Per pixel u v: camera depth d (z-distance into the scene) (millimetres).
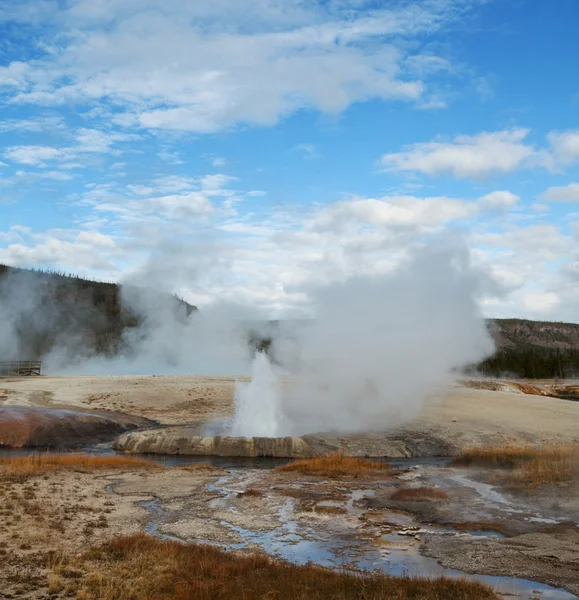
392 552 13164
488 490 19594
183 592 9906
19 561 11414
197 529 14750
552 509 16891
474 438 31031
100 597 9625
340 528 15094
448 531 14812
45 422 31531
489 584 11164
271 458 27812
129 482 20453
